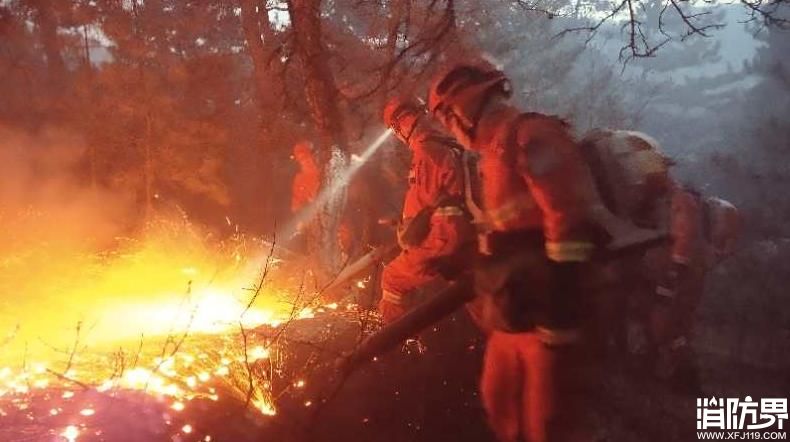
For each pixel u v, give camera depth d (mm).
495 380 3604
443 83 3480
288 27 6875
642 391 5035
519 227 3182
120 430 3672
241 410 3914
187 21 10164
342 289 5949
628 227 3139
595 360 3379
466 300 3484
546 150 3057
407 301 4941
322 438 3758
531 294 3086
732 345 7004
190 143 10500
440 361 4480
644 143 3271
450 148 4422
